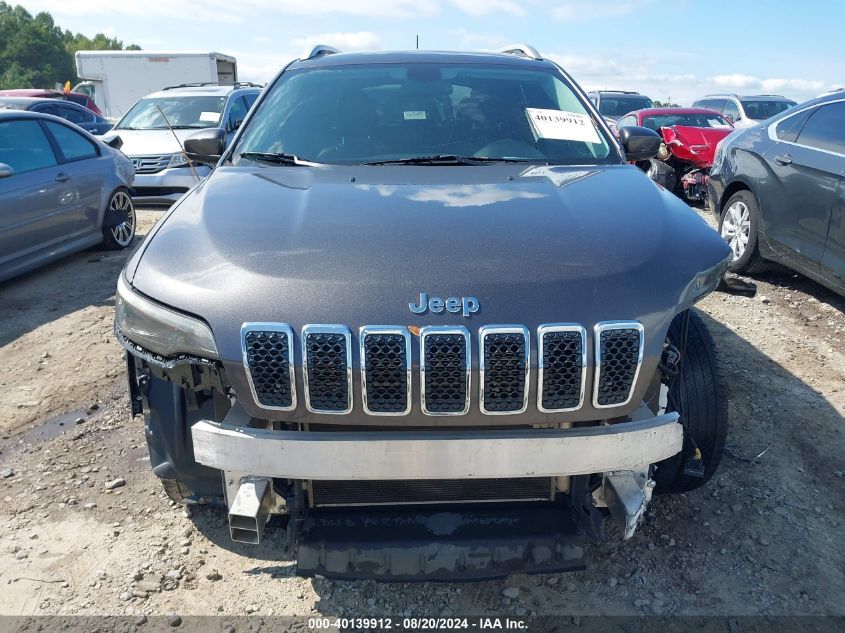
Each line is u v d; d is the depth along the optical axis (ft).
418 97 11.44
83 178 22.27
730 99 49.03
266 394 6.50
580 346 6.45
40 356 15.16
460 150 10.51
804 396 12.95
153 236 8.03
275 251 7.12
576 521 7.13
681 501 9.84
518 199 8.36
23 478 10.51
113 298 19.10
